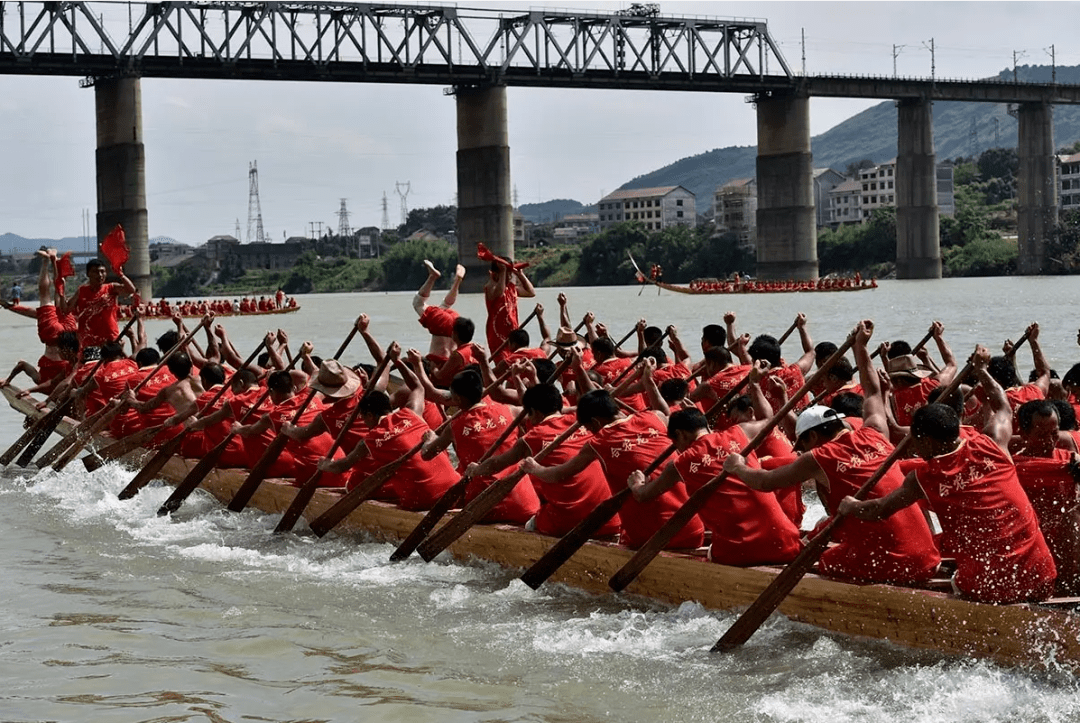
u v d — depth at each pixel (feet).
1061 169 641.81
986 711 26.08
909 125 444.14
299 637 32.94
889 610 29.14
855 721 25.98
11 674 30.25
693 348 133.18
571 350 44.62
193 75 336.49
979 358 31.01
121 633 33.50
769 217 414.21
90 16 323.37
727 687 28.30
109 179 326.44
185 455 53.83
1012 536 27.12
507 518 39.86
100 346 66.85
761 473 30.89
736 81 399.24
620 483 34.99
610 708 27.35
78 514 50.47
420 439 42.01
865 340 33.35
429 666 30.40
